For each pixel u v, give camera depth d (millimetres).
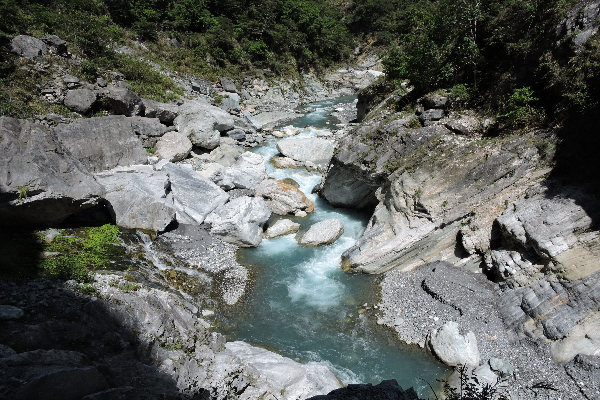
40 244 13570
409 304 14203
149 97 28188
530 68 16969
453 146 17156
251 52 49500
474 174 15820
